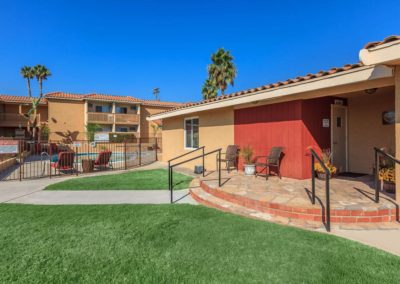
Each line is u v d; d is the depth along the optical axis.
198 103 10.38
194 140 12.27
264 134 8.36
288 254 3.34
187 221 4.67
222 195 5.96
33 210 5.56
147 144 27.64
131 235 4.09
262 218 4.76
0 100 27.69
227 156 9.23
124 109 31.95
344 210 4.40
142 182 8.88
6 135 29.73
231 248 3.55
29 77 33.16
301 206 4.61
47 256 3.44
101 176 10.45
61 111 28.44
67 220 4.86
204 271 3.00
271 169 8.16
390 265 3.03
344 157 8.20
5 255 3.48
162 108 34.22
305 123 7.26
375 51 4.24
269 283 2.73
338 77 5.47
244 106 9.05
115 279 2.88
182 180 9.13
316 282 2.73
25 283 2.83
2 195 7.16
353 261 3.13
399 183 4.69
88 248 3.66
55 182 9.32
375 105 7.59
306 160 7.25
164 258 3.33
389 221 4.42
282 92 6.77
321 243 3.63
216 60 26.19
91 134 26.42
